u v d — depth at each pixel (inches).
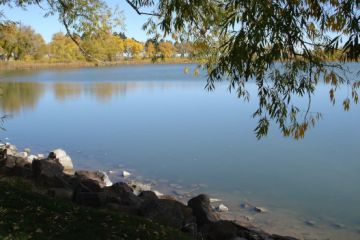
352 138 734.5
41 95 1592.0
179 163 624.1
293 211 442.0
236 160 632.4
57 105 1309.1
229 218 420.5
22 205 285.3
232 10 187.0
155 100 1370.6
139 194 422.9
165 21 207.8
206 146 717.9
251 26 173.2
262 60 179.6
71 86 1966.0
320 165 595.2
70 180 445.4
